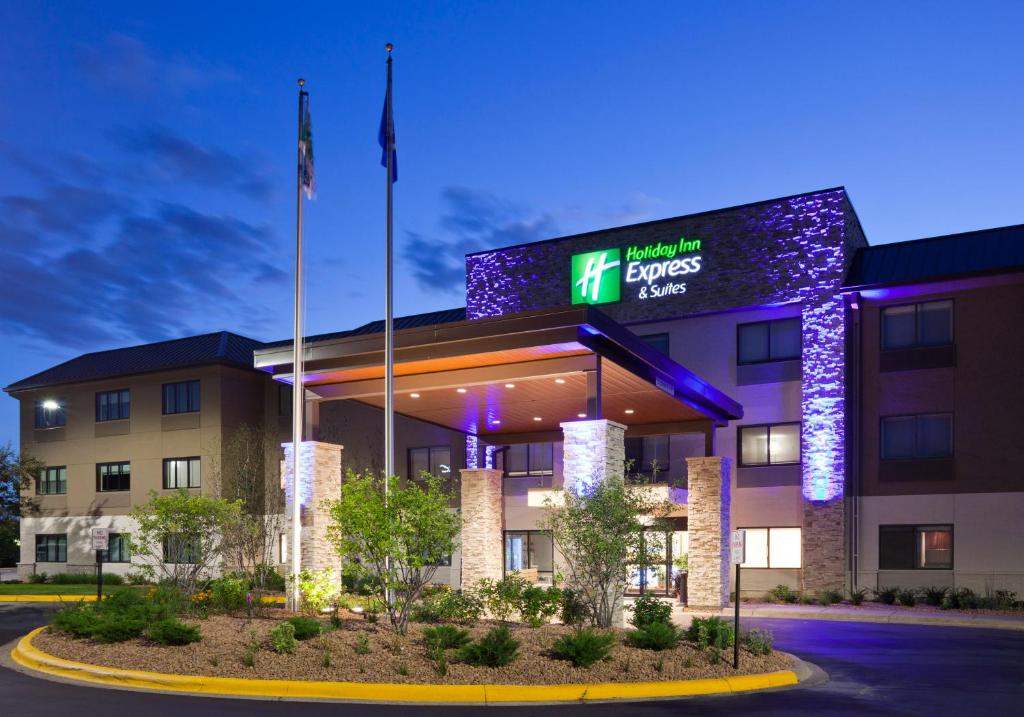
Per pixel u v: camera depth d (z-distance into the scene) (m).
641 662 13.86
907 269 30.89
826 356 30.88
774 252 32.25
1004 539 28.05
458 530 16.12
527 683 12.73
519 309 36.72
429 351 20.56
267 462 42.16
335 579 21.97
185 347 44.78
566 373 20.41
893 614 25.41
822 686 13.80
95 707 11.41
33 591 32.94
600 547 17.23
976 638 20.62
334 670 13.12
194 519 20.34
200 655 13.95
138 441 43.59
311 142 21.11
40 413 47.22
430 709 11.58
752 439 32.19
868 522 29.98
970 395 29.05
